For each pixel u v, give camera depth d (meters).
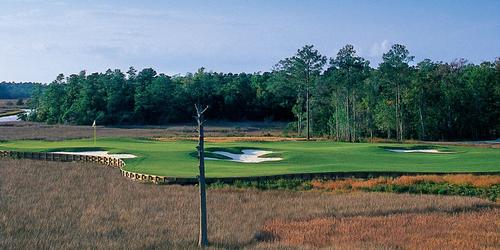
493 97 109.62
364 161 53.56
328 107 111.69
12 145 68.62
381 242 23.28
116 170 47.56
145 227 25.84
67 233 24.20
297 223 27.36
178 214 29.11
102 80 150.62
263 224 27.19
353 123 96.19
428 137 107.38
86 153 60.28
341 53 102.62
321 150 63.03
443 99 107.88
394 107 104.38
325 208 31.34
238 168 47.22
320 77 104.38
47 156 57.78
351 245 22.61
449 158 56.59
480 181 41.16
